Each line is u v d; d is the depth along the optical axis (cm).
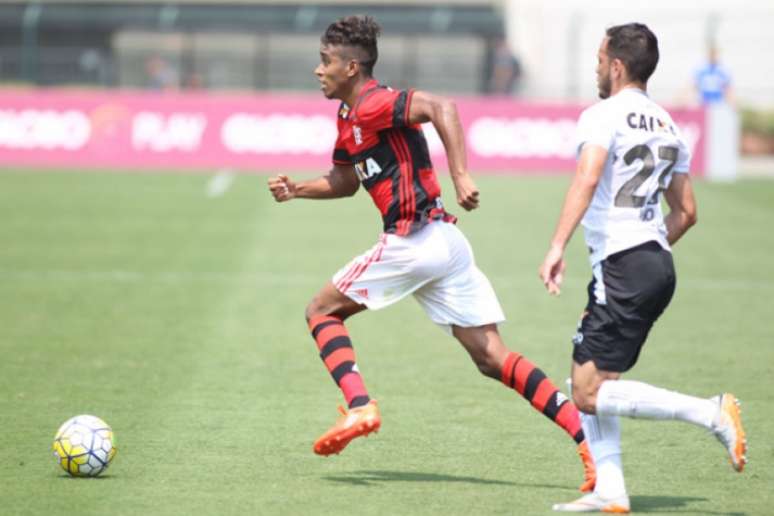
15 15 12238
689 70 12050
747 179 8625
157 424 2503
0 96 8638
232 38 11912
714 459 2300
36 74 11062
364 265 2097
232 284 4403
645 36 1916
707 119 8606
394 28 11894
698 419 1845
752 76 11975
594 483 2003
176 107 8675
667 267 1888
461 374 3086
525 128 8669
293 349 3338
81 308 3912
